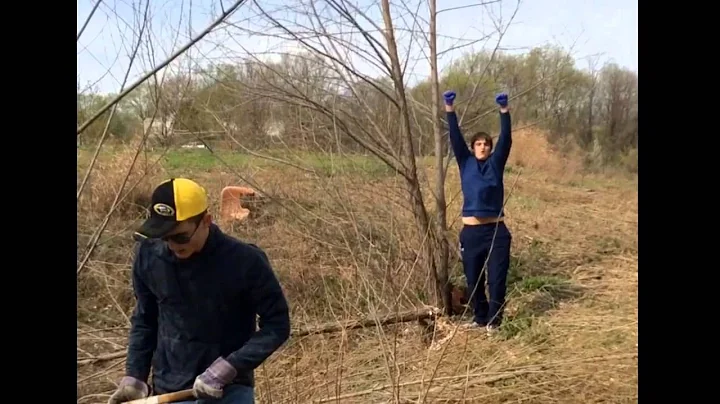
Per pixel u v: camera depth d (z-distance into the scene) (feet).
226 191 22.82
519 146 48.01
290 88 18.38
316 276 18.43
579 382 14.51
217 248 7.95
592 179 62.80
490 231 18.29
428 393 13.55
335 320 15.87
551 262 26.17
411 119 20.99
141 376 8.46
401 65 18.25
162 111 15.37
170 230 7.54
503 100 18.07
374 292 16.38
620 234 31.53
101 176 22.00
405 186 19.49
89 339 15.24
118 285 18.51
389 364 14.76
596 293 21.79
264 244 20.47
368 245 19.08
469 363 14.70
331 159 19.35
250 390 8.50
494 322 18.26
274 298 8.10
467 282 18.76
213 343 8.20
